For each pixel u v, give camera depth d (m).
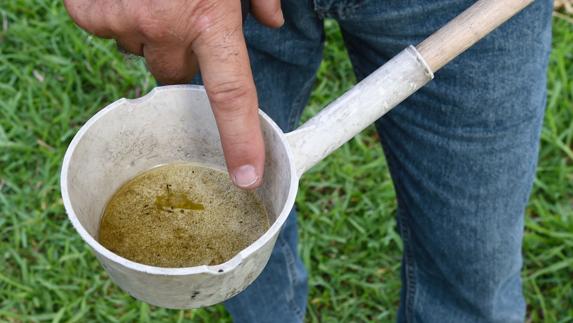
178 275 0.45
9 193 1.10
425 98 0.66
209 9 0.48
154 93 0.52
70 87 1.20
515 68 0.64
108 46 1.23
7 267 1.03
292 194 0.48
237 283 0.49
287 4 0.64
